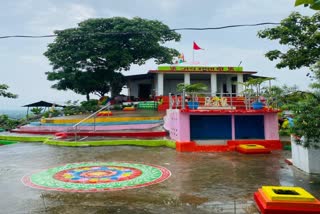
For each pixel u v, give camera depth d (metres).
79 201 7.00
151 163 11.69
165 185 8.40
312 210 5.61
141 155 13.50
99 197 7.31
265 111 15.29
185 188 8.06
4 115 29.34
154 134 18.30
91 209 6.43
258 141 15.12
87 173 10.02
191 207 6.48
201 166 11.02
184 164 11.42
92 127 20.42
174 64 29.81
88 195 7.49
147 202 6.88
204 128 16.23
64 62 31.98
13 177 9.59
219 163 11.55
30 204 6.83
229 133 16.25
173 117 16.70
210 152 14.29
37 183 8.78
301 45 12.45
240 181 8.74
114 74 33.69
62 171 10.39
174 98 20.17
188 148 14.58
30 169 10.84
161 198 7.18
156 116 21.95
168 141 16.03
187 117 15.02
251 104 16.61
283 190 6.33
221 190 7.82
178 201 6.92
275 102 15.26
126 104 30.06
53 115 28.53
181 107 16.52
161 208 6.45
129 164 11.52
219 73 29.08
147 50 32.53
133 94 33.91
